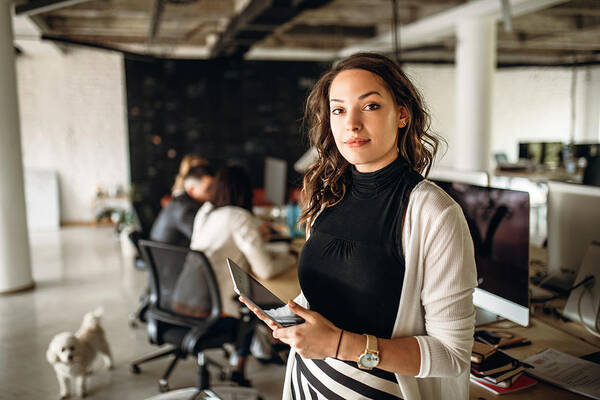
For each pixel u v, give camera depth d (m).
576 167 7.91
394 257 1.07
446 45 7.75
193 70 9.03
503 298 1.77
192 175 3.38
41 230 8.57
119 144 9.13
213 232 2.72
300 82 9.41
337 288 1.13
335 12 6.29
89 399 2.96
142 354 3.60
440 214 1.00
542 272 2.56
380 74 1.05
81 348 2.96
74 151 8.99
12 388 3.12
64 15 6.22
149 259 2.64
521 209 1.67
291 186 9.49
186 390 3.02
